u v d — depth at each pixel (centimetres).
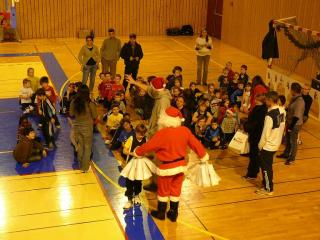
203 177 614
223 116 923
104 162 807
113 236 600
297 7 1435
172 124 596
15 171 762
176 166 602
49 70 1385
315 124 1055
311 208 690
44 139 894
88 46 1120
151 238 598
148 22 2042
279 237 614
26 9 1861
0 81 1259
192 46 1839
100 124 984
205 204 689
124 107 974
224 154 870
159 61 1562
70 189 712
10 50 1653
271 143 691
